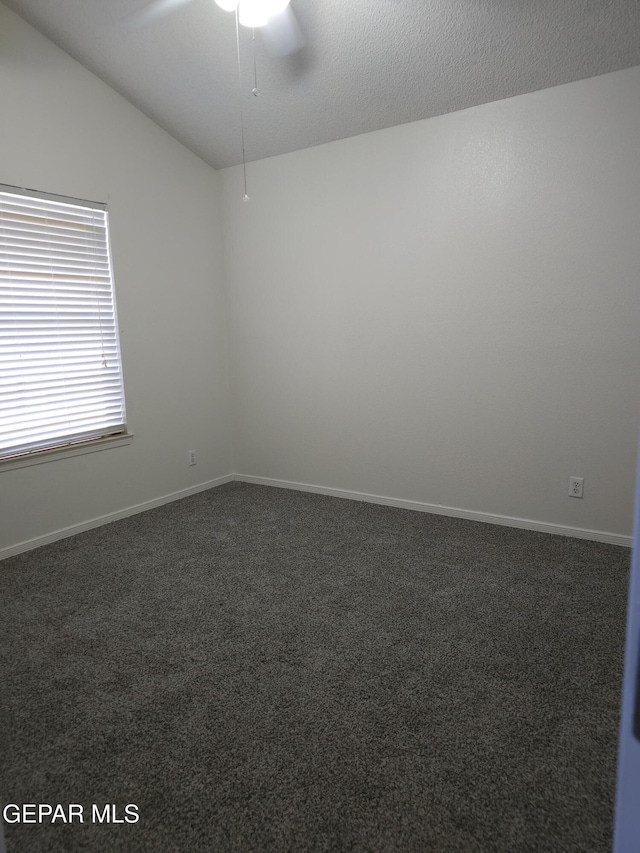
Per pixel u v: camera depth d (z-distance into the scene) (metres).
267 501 3.68
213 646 1.96
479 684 1.72
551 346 2.83
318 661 1.86
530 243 2.80
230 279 3.98
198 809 1.28
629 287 2.58
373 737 1.50
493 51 2.47
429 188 3.06
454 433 3.21
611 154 2.54
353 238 3.38
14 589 2.43
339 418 3.65
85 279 3.07
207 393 3.95
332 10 2.39
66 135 2.89
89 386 3.16
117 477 3.34
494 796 1.30
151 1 2.47
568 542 2.85
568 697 1.65
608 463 2.76
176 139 3.55
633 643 0.68
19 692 1.71
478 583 2.42
